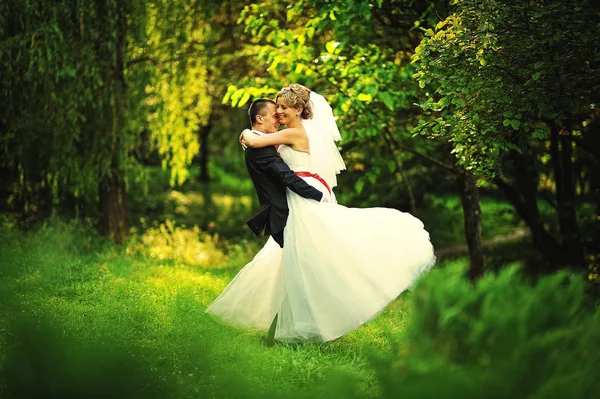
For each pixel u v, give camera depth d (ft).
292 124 17.78
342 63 27.37
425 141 31.89
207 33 35.45
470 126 19.83
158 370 13.76
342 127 27.96
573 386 9.92
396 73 27.32
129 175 35.91
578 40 19.17
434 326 11.44
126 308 19.33
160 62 34.68
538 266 37.37
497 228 50.01
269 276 18.58
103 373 11.59
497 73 19.45
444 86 19.52
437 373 10.35
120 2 32.71
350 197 48.57
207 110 41.29
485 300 11.28
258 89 27.35
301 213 17.17
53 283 22.76
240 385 13.28
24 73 30.99
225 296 18.80
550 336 10.59
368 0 25.79
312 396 12.82
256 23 29.27
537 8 18.94
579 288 11.54
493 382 10.21
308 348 16.66
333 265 16.89
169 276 25.62
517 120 19.24
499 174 21.07
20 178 34.04
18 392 11.57
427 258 17.22
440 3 26.11
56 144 32.78
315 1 26.43
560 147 35.91
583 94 20.38
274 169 17.08
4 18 30.42
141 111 34.55
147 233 36.70
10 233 30.22
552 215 45.09
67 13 30.81
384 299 16.69
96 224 37.14
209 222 52.65
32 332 12.27
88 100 32.27
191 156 37.40
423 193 46.19
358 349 17.13
